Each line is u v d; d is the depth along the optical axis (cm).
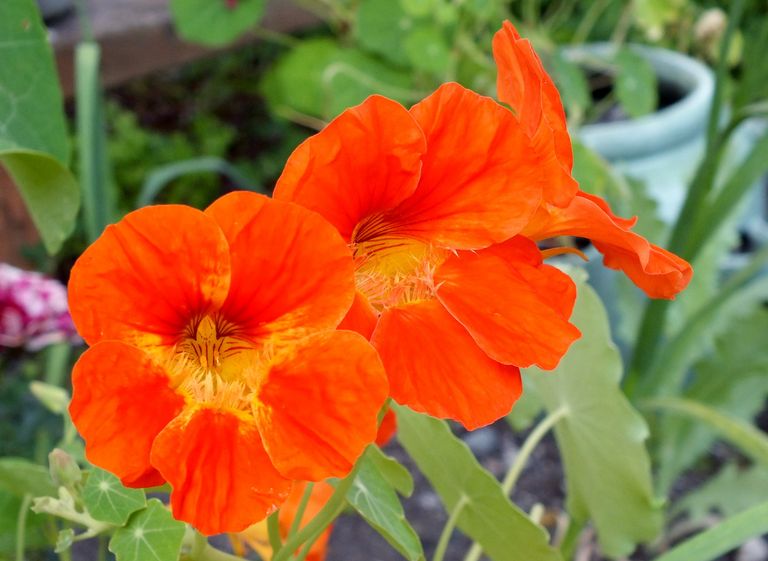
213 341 22
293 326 21
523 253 24
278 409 21
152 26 76
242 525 20
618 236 24
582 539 67
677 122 74
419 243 24
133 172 99
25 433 60
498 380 22
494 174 23
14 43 31
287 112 85
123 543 25
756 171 54
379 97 21
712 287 71
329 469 20
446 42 74
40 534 34
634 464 37
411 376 22
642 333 60
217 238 20
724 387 66
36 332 54
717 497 65
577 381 37
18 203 79
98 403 20
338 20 84
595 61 80
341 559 66
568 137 24
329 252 21
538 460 76
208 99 121
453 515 34
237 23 74
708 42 87
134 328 21
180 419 21
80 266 20
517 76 24
